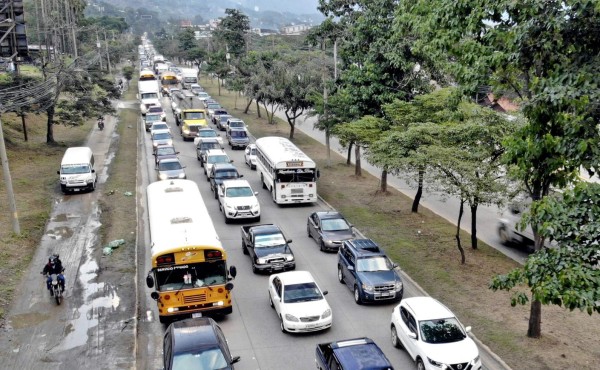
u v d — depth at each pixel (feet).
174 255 57.16
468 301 63.46
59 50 205.36
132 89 319.68
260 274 72.64
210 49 415.64
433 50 61.82
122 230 87.25
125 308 61.57
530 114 37.47
